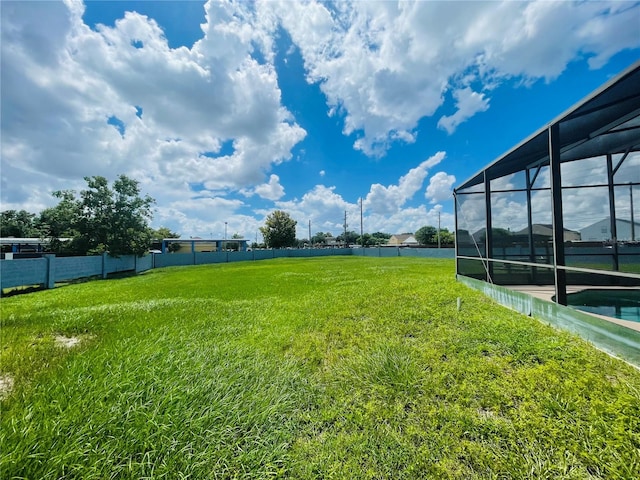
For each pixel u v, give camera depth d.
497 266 6.28
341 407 2.00
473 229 6.63
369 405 1.99
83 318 4.24
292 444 1.66
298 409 1.99
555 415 1.76
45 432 1.60
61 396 2.00
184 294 7.02
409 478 1.39
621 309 4.18
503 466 1.41
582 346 2.73
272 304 5.41
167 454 1.50
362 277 9.38
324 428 1.80
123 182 14.12
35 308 5.53
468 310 4.29
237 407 1.92
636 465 1.35
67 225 13.14
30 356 2.86
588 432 1.58
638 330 2.47
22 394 2.08
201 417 1.76
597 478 1.33
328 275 10.45
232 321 4.20
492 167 5.53
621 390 1.95
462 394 2.06
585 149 5.77
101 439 1.60
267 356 2.91
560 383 2.09
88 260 11.52
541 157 5.82
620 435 1.54
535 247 6.50
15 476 1.35
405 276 9.09
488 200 5.69
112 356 2.72
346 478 1.40
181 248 28.27
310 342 3.28
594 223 6.34
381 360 2.62
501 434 1.64
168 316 4.45
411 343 3.08
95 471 1.39
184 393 2.04
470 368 2.41
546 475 1.34
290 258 26.48
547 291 5.31
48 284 9.02
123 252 13.88
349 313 4.40
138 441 1.57
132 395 1.98
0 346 3.20
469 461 1.47
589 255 6.33
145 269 17.05
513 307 4.32
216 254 23.00
